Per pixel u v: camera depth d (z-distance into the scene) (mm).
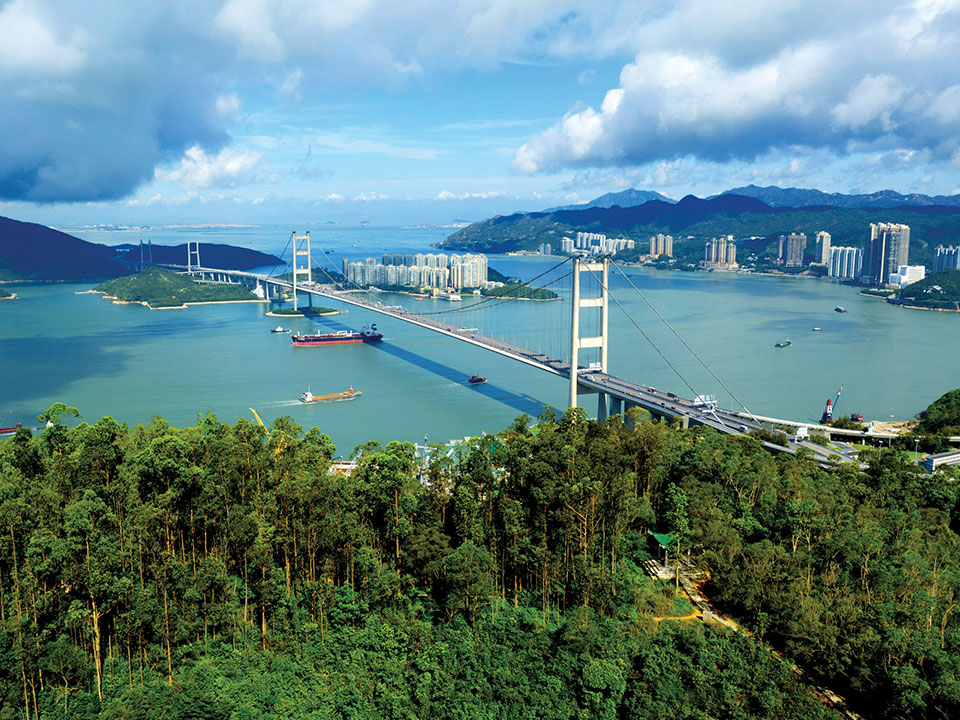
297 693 67438
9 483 75438
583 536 79562
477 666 70312
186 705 64125
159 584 70812
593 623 72562
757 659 67750
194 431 94000
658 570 83875
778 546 79625
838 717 62625
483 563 76000
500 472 85875
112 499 79000
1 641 61969
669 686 65750
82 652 66812
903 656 63062
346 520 75312
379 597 74438
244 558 77250
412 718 66062
